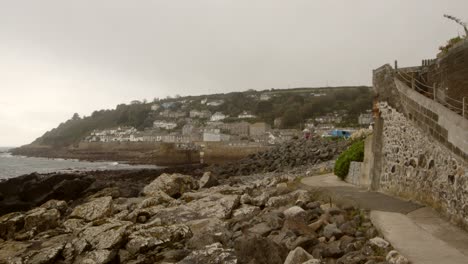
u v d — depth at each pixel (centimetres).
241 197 1775
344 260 870
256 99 18325
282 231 1097
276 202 1636
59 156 13512
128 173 5241
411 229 1055
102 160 11456
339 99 15600
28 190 2795
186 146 10550
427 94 1619
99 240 1255
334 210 1276
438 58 1597
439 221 1133
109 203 1802
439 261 798
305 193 1653
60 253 1227
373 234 1034
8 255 1292
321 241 1039
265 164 4584
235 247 985
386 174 1728
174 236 1280
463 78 1371
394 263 791
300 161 4197
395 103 1648
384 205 1374
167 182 2462
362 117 11931
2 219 1594
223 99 19688
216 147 9081
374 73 1898
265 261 921
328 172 2962
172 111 19600
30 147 18162
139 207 1934
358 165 2128
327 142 4694
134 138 15388
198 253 975
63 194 2766
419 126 1411
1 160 11862
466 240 952
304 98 16600
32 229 1560
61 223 1689
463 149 1080
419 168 1405
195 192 2380
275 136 11400
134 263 1141
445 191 1184
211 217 1562
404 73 1720
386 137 1748
